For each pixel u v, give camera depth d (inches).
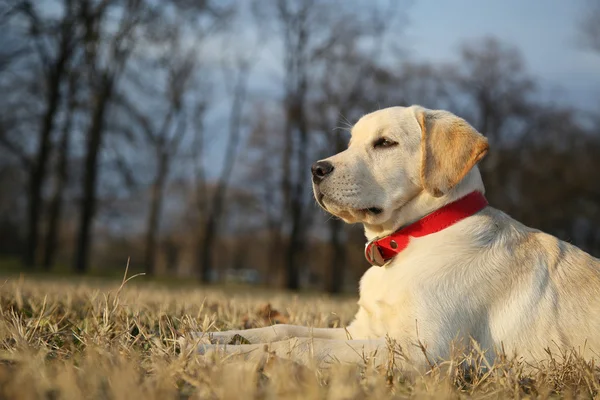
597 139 1280.8
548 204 1268.5
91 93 932.0
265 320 184.5
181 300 233.0
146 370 98.3
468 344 124.6
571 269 134.7
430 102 1205.7
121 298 181.0
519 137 1311.5
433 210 141.1
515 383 101.7
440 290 126.5
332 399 81.9
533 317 127.6
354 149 150.2
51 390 80.6
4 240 1535.4
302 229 1089.4
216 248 2271.2
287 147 1080.8
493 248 134.8
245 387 81.5
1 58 850.8
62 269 973.8
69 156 992.2
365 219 146.1
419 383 100.0
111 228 1568.7
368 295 139.3
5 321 122.3
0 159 1125.7
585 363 113.0
